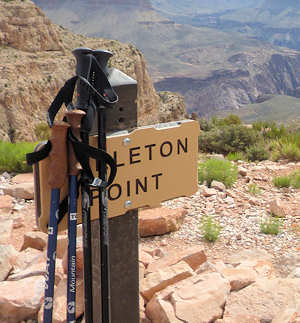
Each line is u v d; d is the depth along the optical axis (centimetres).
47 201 189
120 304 246
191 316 295
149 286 340
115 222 229
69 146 174
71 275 178
